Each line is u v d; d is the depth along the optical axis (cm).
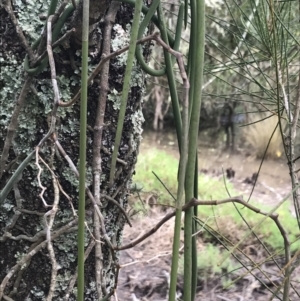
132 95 70
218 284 176
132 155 73
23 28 60
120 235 77
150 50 73
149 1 68
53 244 67
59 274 69
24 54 62
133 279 178
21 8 60
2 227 67
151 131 468
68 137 65
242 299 165
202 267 181
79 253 47
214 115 450
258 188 342
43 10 61
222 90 324
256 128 416
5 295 67
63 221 67
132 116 71
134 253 204
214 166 399
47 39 52
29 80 60
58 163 65
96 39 62
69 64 62
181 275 175
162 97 441
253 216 234
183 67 44
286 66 90
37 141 64
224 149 432
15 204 66
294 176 81
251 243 213
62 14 56
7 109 64
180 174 45
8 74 62
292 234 215
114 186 71
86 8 44
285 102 92
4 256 68
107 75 61
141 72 70
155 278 179
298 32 113
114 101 67
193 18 52
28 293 69
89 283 72
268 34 88
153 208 248
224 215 232
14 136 64
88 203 66
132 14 66
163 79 394
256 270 186
